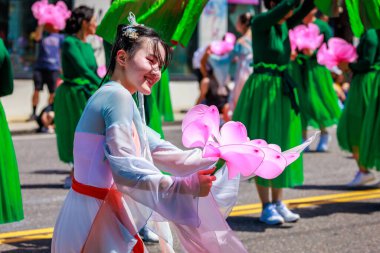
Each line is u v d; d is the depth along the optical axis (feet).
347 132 26.11
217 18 52.06
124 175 10.41
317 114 33.45
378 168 24.00
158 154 11.75
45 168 30.66
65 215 11.07
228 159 10.90
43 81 41.96
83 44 24.30
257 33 20.70
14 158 17.75
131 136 10.70
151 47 10.98
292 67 32.83
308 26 28.17
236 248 11.41
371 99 24.21
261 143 11.30
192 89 52.03
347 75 43.78
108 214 10.79
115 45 11.19
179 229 11.37
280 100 20.71
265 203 21.17
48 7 38.73
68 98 24.91
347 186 26.63
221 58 38.86
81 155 10.94
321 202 24.02
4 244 18.74
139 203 10.78
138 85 11.06
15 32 46.47
